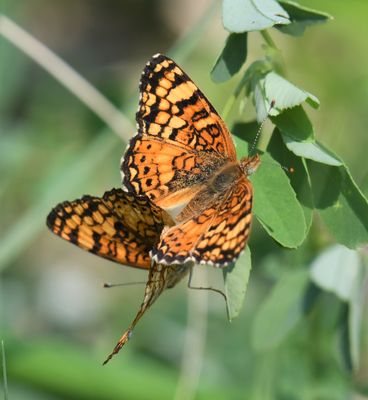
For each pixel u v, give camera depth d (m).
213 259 0.39
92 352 0.47
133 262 0.41
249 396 0.46
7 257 0.46
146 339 0.50
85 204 0.40
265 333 0.43
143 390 0.46
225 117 0.40
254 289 0.50
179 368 0.50
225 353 0.49
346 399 0.45
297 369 0.45
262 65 0.40
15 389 0.46
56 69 0.45
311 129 0.39
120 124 0.45
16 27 0.45
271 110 0.39
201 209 0.40
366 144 0.49
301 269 0.43
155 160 0.41
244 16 0.39
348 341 0.43
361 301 0.43
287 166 0.40
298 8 0.39
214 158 0.40
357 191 0.39
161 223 0.40
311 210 0.40
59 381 0.46
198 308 0.44
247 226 0.38
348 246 0.40
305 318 0.45
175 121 0.40
